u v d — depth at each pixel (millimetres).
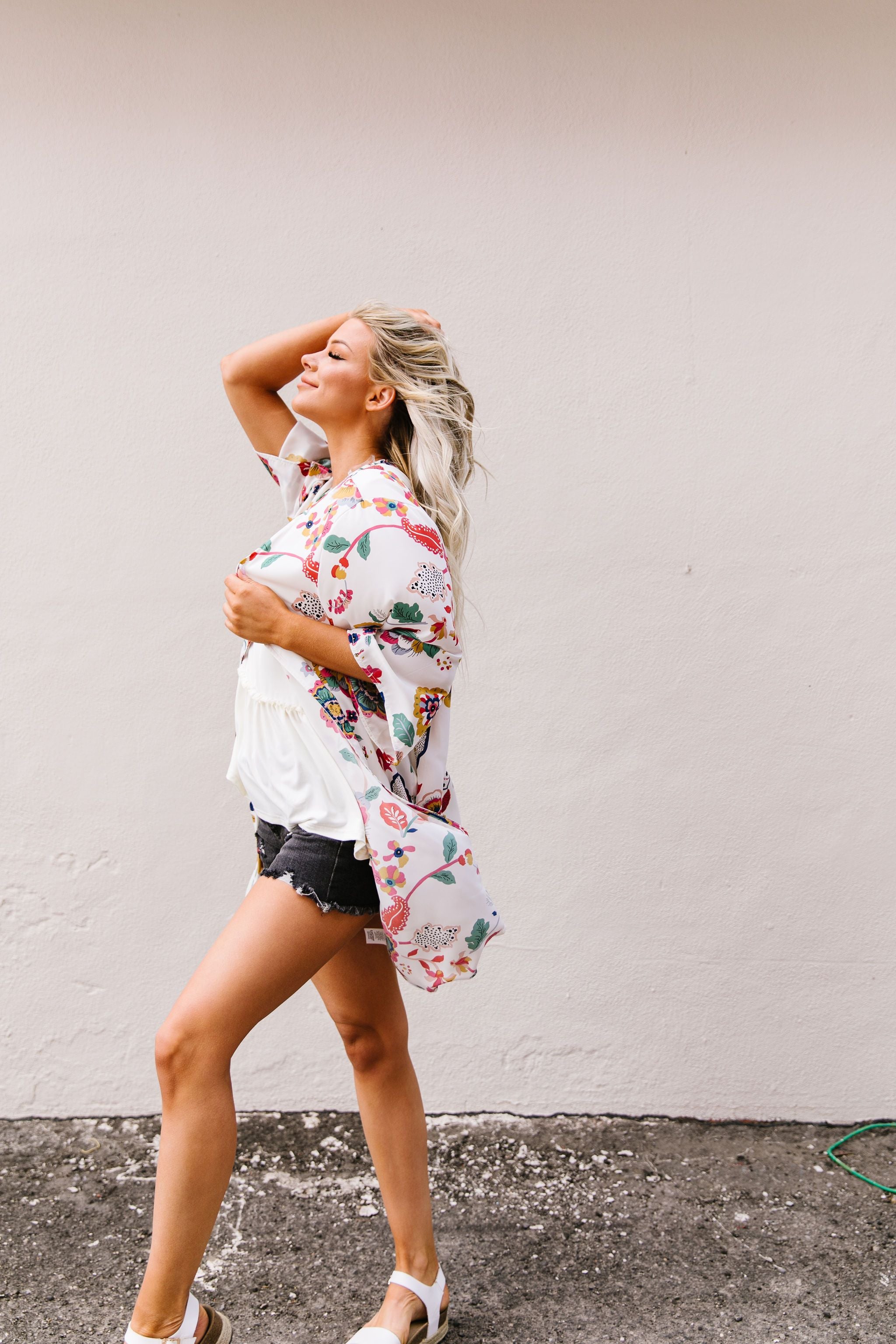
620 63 2305
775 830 2445
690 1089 2508
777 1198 2217
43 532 2373
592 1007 2494
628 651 2414
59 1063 2475
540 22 2299
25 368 2348
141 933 2447
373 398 1697
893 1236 2090
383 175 2328
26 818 2418
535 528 2389
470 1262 2008
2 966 2449
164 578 2387
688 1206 2188
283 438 1922
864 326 2342
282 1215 2139
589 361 2359
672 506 2383
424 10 2297
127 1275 1946
